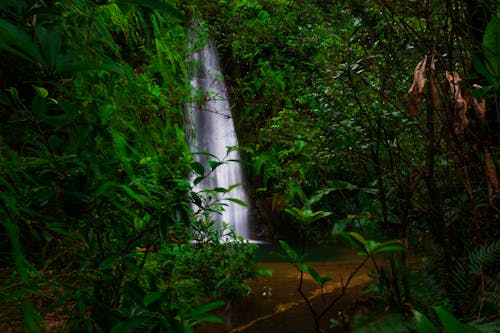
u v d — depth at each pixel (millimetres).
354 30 2445
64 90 1308
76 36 1464
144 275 2234
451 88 1570
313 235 7871
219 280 3422
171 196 1673
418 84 1584
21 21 837
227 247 3674
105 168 1446
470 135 1744
